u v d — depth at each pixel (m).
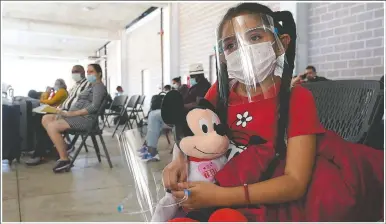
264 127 0.83
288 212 0.77
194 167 0.82
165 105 0.83
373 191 0.82
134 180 0.92
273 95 0.84
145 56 8.93
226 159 0.84
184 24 6.70
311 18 3.73
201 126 0.81
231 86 0.91
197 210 0.79
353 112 1.13
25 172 3.02
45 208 2.04
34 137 3.40
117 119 5.27
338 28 3.43
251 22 0.85
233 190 0.75
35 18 8.96
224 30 0.89
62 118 3.09
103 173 2.83
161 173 0.85
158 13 7.81
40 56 15.39
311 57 3.76
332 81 1.23
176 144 0.84
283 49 0.87
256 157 0.79
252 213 0.76
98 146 3.59
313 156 0.78
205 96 0.99
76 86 3.39
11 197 2.26
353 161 0.81
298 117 0.78
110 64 12.84
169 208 0.80
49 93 4.57
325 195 0.76
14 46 13.95
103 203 2.07
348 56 3.34
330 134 0.83
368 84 1.13
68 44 13.35
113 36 10.54
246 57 0.84
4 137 3.18
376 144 1.05
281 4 3.86
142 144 1.02
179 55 7.01
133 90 10.15
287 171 0.76
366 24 3.13
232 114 0.88
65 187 2.50
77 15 8.55
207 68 5.65
